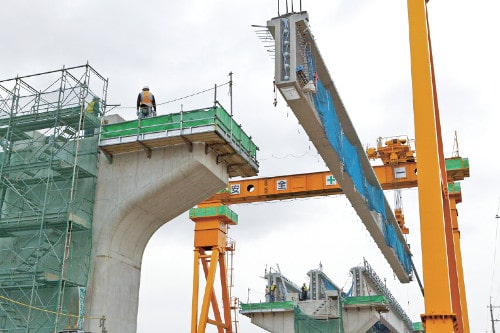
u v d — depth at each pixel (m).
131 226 31.33
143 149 30.98
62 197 30.33
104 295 29.44
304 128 26.84
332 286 64.88
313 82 24.83
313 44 25.00
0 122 32.41
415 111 26.14
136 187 30.67
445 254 24.03
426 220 24.64
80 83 31.98
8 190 32.12
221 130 29.95
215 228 52.69
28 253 30.73
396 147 52.94
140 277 32.53
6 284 28.94
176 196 31.48
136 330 31.48
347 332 55.16
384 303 55.03
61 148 31.11
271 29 24.14
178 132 29.77
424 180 25.11
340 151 29.66
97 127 32.38
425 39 26.94
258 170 33.97
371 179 37.66
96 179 31.48
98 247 30.23
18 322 29.64
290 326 56.34
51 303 29.42
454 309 32.50
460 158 53.53
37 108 32.25
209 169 30.75
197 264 52.84
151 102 32.50
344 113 30.55
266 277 62.75
